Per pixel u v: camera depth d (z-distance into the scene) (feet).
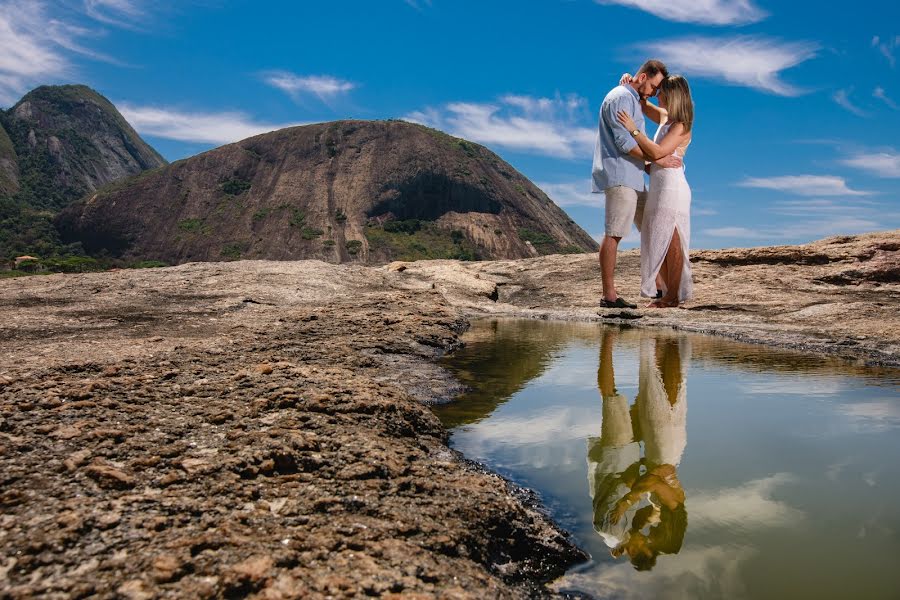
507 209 479.82
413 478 8.00
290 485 7.38
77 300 24.90
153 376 11.34
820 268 32.14
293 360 15.15
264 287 29.01
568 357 18.08
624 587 6.13
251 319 21.79
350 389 10.75
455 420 11.73
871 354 17.63
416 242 425.28
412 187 460.14
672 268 27.30
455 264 45.34
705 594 5.84
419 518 6.93
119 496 6.69
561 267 41.98
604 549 6.91
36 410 9.04
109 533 5.97
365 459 8.14
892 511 7.40
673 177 25.93
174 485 7.07
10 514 6.21
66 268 356.18
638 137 25.63
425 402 12.94
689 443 10.10
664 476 8.70
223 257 398.21
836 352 18.21
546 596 6.12
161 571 5.37
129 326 19.77
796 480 8.40
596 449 9.98
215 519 6.41
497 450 10.02
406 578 5.65
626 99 25.54
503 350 19.45
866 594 5.70
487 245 440.86
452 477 8.25
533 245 456.04
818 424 11.02
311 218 431.43
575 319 28.09
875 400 12.66
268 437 8.41
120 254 414.21
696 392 13.53
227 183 455.22
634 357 17.93
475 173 483.51
